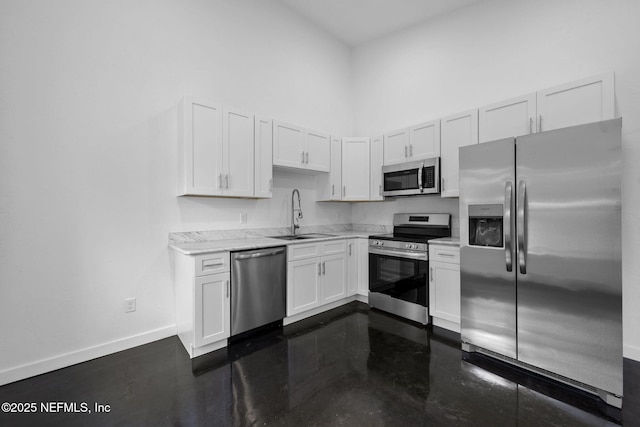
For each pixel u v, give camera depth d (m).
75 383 1.90
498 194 2.14
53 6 2.07
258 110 3.31
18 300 1.95
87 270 2.22
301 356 2.26
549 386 1.87
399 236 3.34
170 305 2.65
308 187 3.86
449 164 3.03
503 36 3.03
